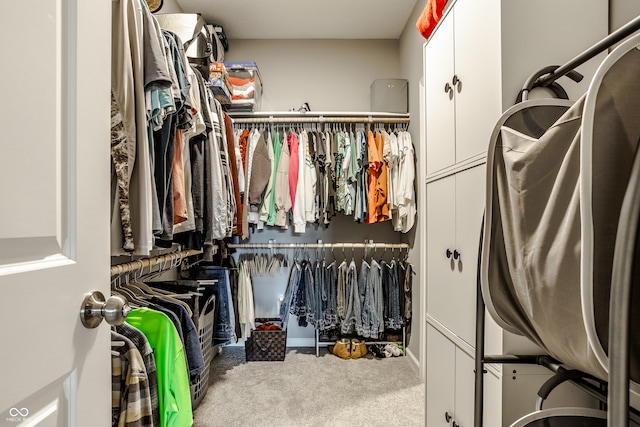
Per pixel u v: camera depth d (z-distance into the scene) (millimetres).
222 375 2574
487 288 866
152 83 1137
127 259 1670
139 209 1108
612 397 458
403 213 2826
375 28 3203
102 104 661
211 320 2424
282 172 2834
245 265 2984
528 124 911
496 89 1146
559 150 688
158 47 1167
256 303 3293
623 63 547
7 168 438
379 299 2848
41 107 499
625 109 550
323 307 2930
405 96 3090
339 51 3371
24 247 470
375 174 2861
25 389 457
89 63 613
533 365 1061
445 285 1536
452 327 1454
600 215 550
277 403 2164
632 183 457
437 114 1678
